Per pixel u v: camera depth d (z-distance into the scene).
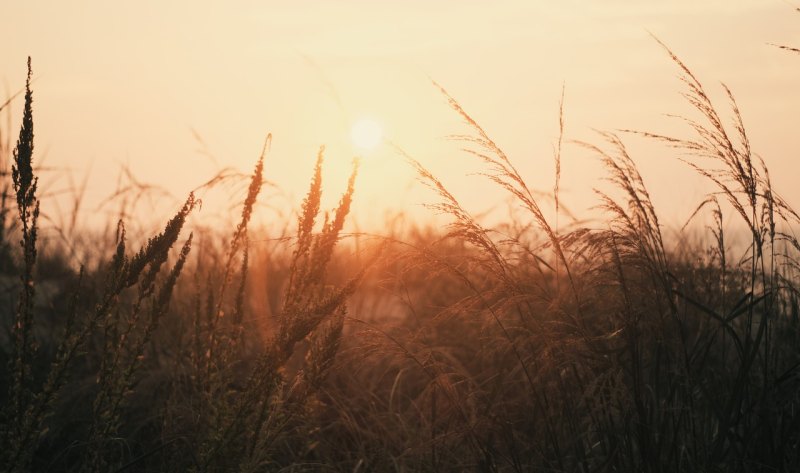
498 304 3.57
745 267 3.86
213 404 3.12
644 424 3.19
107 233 6.12
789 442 3.31
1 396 3.71
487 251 3.46
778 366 3.70
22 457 2.69
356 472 3.64
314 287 3.26
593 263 3.60
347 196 3.26
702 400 3.55
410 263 3.50
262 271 5.51
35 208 2.74
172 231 2.91
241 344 3.95
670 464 3.21
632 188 3.52
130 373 2.90
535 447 3.40
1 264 4.86
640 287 3.47
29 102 2.71
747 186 3.50
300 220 3.25
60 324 4.76
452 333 4.91
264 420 2.88
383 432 4.02
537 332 3.45
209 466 2.82
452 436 3.43
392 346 3.51
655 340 3.50
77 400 4.12
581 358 3.37
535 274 4.03
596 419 3.26
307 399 2.94
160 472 3.41
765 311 3.37
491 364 4.19
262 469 3.19
